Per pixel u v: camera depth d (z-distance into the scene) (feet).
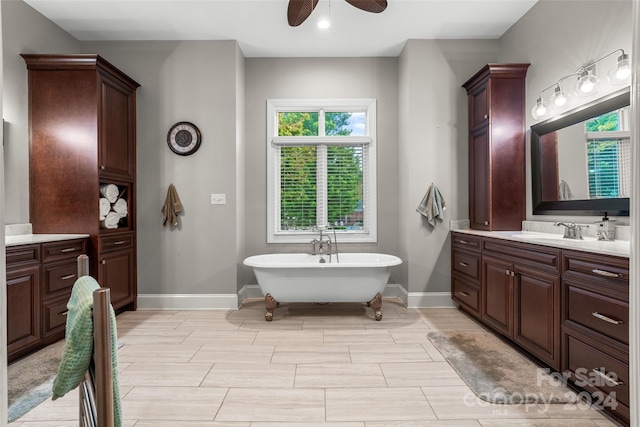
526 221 10.23
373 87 13.28
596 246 6.19
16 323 7.59
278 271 10.39
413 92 11.95
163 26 11.00
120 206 10.94
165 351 8.34
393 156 13.30
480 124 10.96
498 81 10.43
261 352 8.27
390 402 6.15
